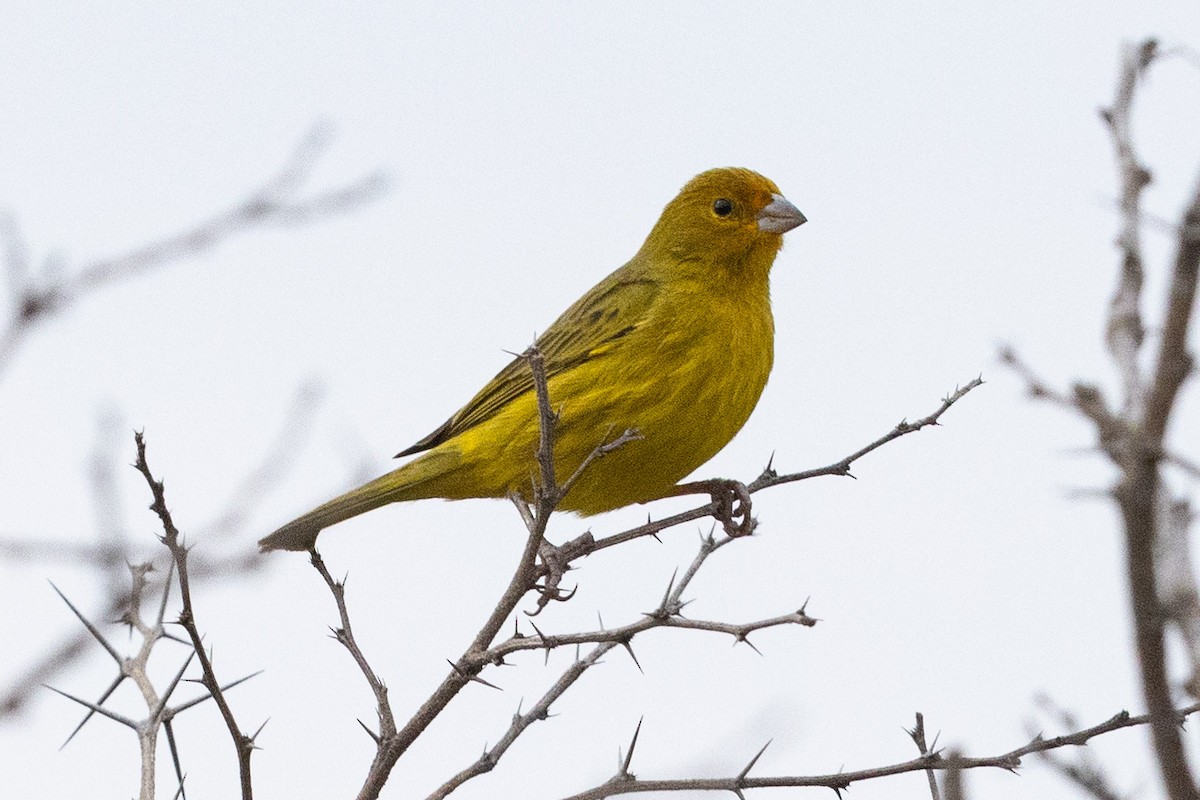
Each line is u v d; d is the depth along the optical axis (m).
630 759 9.23
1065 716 7.19
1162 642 4.16
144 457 8.29
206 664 8.74
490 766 9.41
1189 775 4.18
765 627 8.81
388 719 9.51
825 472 10.83
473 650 9.79
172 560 8.58
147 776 8.74
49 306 6.44
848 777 9.01
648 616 8.98
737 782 9.10
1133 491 4.11
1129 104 5.98
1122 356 5.12
